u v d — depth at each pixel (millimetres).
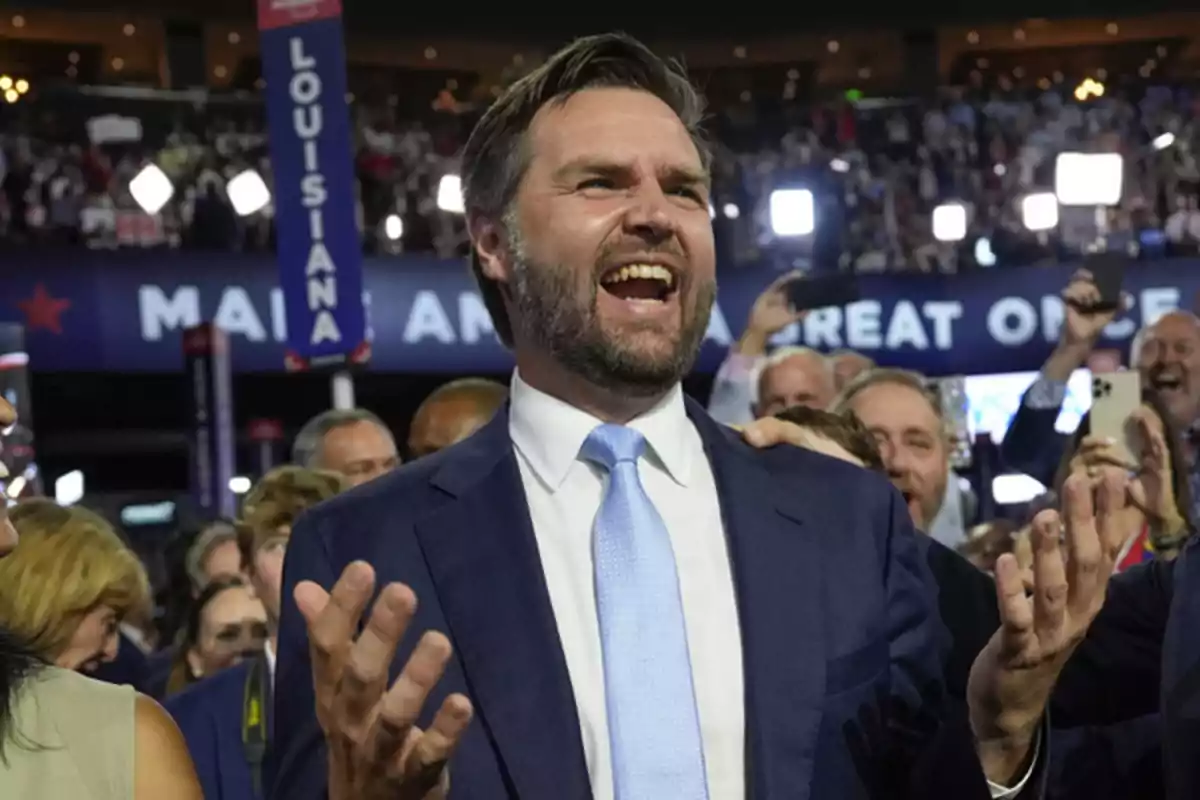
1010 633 1662
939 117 15492
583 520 1837
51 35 17188
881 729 1780
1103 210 12477
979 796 1811
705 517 1866
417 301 12602
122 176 13617
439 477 1891
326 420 4418
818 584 1814
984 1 17031
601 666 1745
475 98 18859
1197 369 4242
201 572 4805
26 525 2959
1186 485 3205
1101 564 1670
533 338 1869
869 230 14383
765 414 4375
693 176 1892
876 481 1968
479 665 1735
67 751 1616
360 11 16578
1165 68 18938
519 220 1870
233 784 3020
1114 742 2438
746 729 1722
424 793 1477
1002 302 13062
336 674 1457
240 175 10906
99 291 11922
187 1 16516
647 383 1837
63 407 13375
